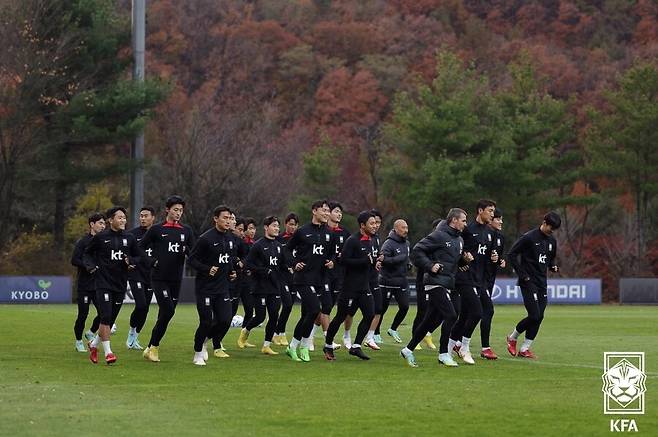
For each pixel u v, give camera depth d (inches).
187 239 1201.4
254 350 1384.1
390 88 5270.7
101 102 3479.3
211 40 5482.3
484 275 1247.5
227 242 1164.5
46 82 3597.4
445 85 4148.6
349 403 855.7
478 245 1222.9
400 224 1510.8
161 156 4343.0
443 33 5595.5
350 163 4820.4
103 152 3818.9
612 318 2386.8
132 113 3528.5
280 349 1392.7
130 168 3405.5
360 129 5012.3
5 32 3617.1
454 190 3902.6
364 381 1012.5
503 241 1269.7
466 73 4173.2
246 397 888.9
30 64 3582.7
